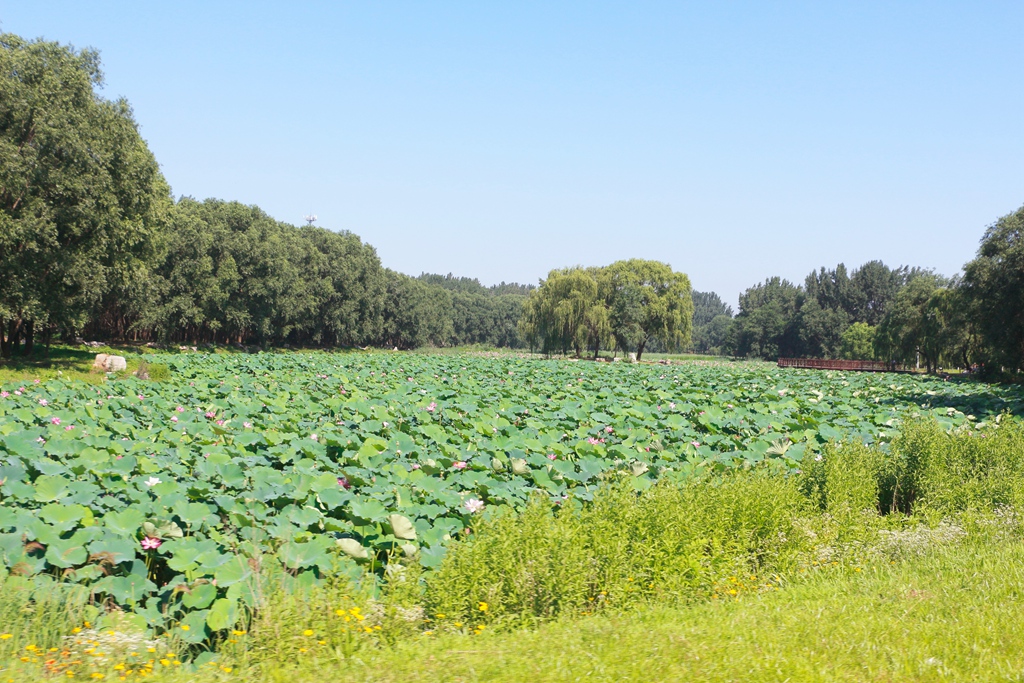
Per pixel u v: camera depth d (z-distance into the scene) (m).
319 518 8.00
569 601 6.67
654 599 7.05
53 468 9.73
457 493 9.64
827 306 134.12
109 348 48.81
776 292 146.38
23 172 28.70
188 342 64.62
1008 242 36.50
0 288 29.88
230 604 5.96
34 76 30.64
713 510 8.59
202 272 56.84
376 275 91.44
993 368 42.34
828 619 6.31
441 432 13.89
